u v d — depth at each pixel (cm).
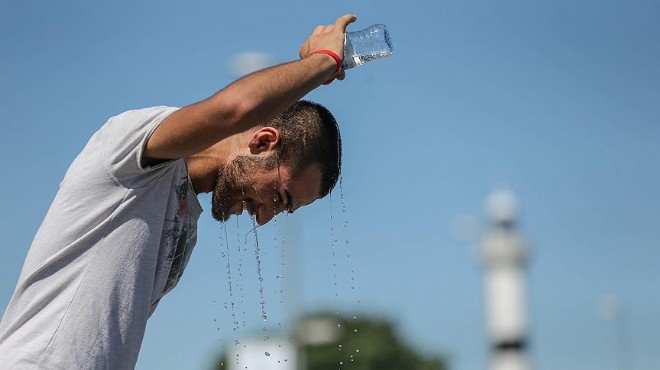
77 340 677
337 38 730
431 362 7231
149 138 682
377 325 6981
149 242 700
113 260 690
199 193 761
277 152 746
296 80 691
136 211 696
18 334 679
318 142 756
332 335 4553
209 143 680
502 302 7662
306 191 768
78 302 682
